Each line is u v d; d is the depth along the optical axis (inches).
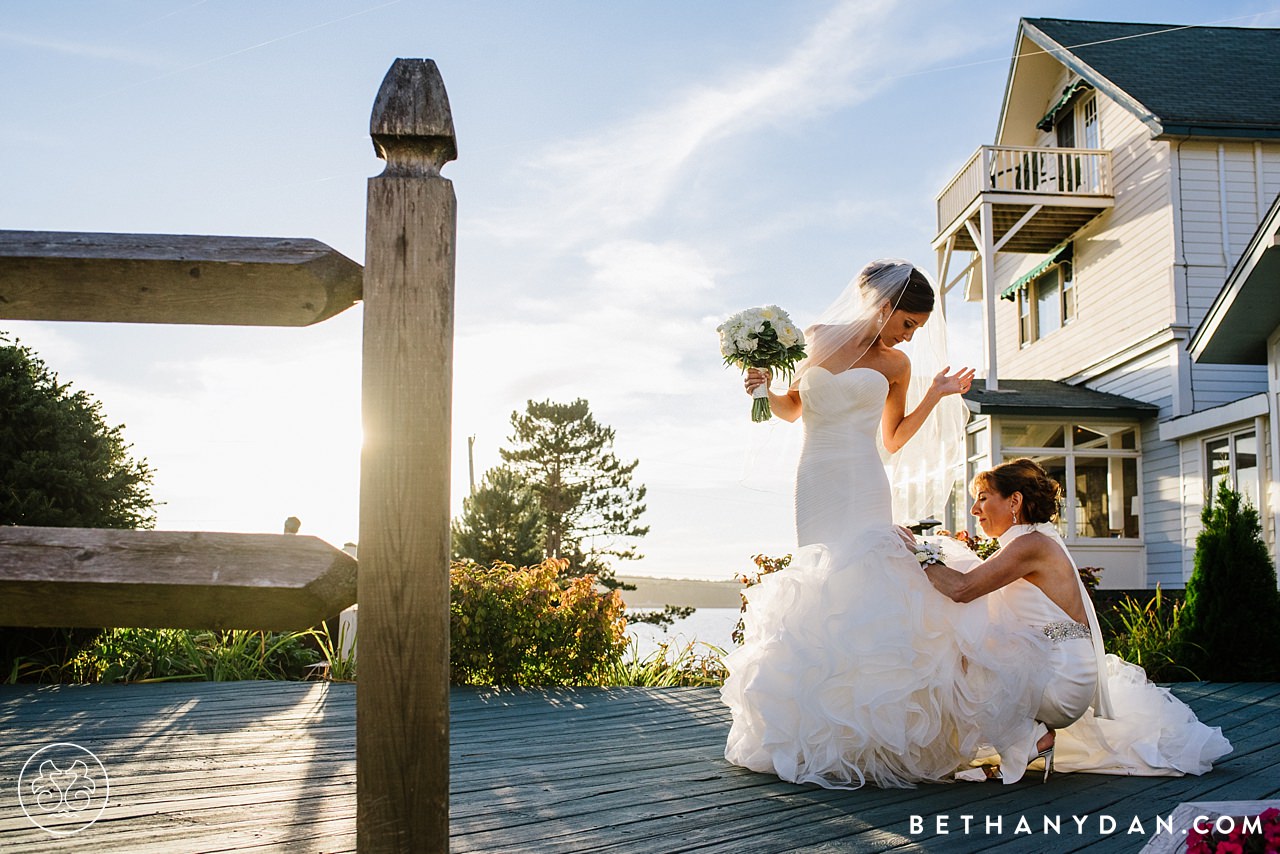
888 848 108.1
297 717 200.8
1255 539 311.3
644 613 1112.8
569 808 125.5
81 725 190.2
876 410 167.5
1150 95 570.3
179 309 68.9
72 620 63.0
